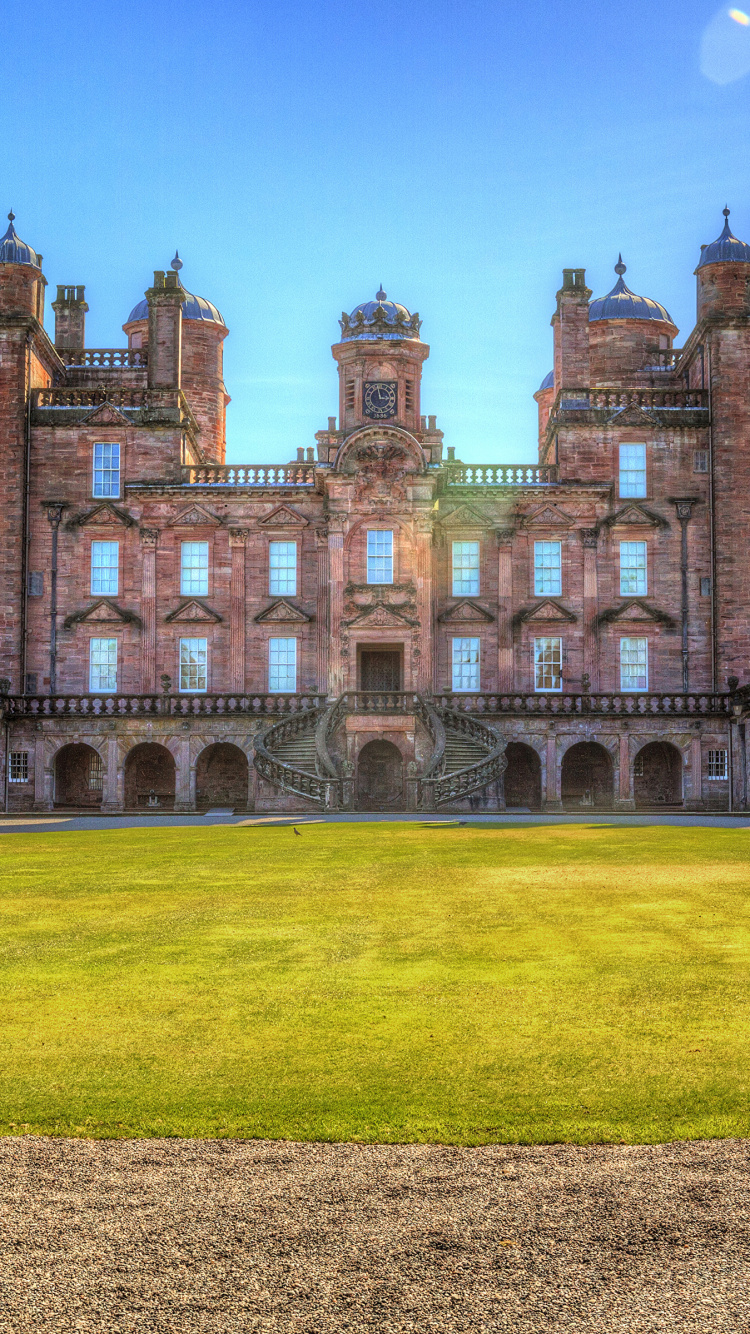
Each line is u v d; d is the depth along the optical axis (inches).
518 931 740.0
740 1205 368.8
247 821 1699.1
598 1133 419.2
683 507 2397.9
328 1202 372.8
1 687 2305.6
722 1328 306.0
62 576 2394.2
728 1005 562.6
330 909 830.5
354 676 2290.8
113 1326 309.4
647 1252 343.3
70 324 2726.4
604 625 2377.0
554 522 2396.7
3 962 666.8
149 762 2369.6
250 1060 494.9
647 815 1802.4
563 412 2429.9
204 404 2908.5
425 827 1507.1
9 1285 329.1
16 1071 485.1
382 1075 475.8
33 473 2411.4
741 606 2342.5
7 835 1465.3
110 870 1053.8
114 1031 535.2
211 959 671.1
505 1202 372.2
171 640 2390.5
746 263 2395.4
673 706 2218.3
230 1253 344.8
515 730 2196.1
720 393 2380.7
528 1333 304.0
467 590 2399.1
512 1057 494.3
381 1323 309.6
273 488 2384.4
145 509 2405.3
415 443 2309.3
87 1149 411.8
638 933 727.7
